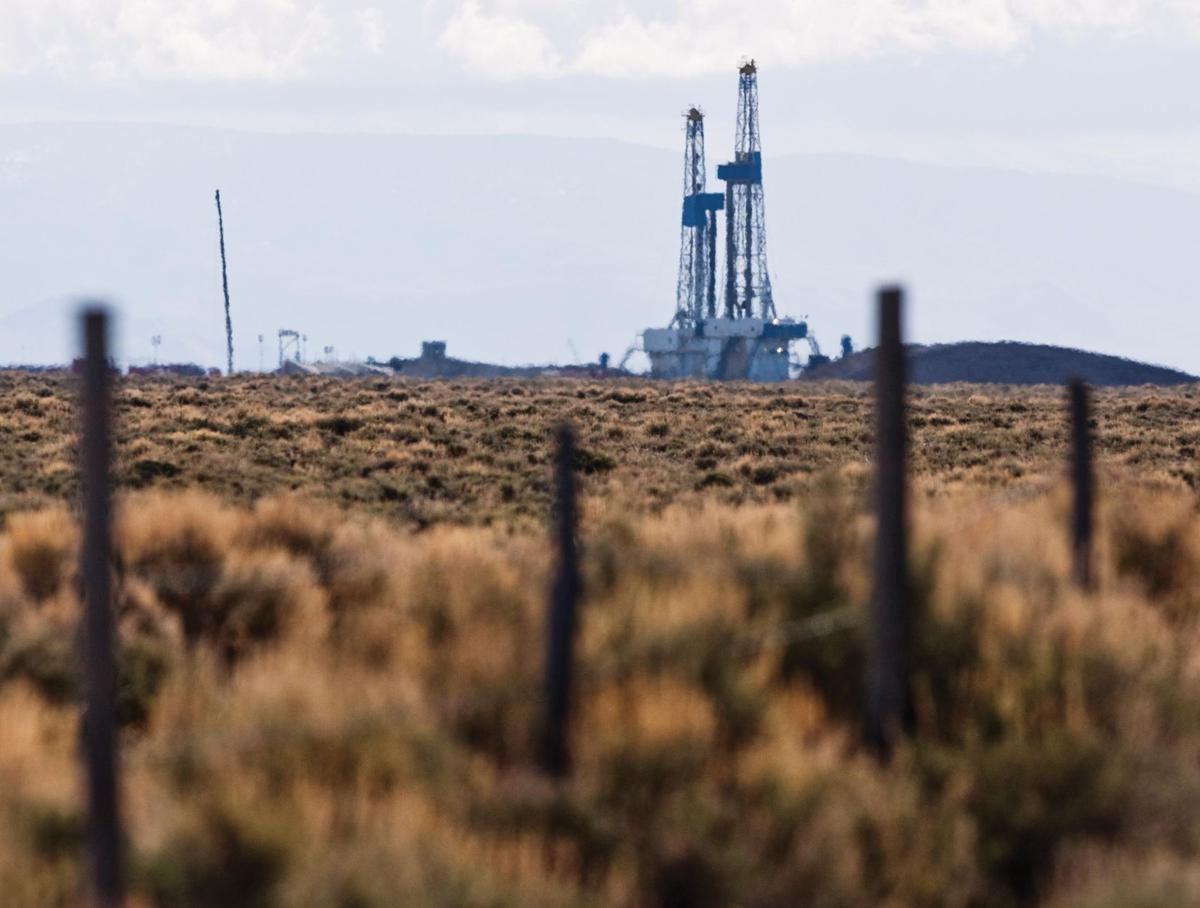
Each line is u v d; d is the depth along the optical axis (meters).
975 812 37.12
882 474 40.47
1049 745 38.72
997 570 58.78
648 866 33.19
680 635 44.50
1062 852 35.25
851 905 32.56
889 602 40.47
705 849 33.25
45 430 167.25
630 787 36.38
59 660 48.88
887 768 39.16
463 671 44.09
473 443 168.12
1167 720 43.53
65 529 69.56
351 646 50.34
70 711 44.75
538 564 59.66
